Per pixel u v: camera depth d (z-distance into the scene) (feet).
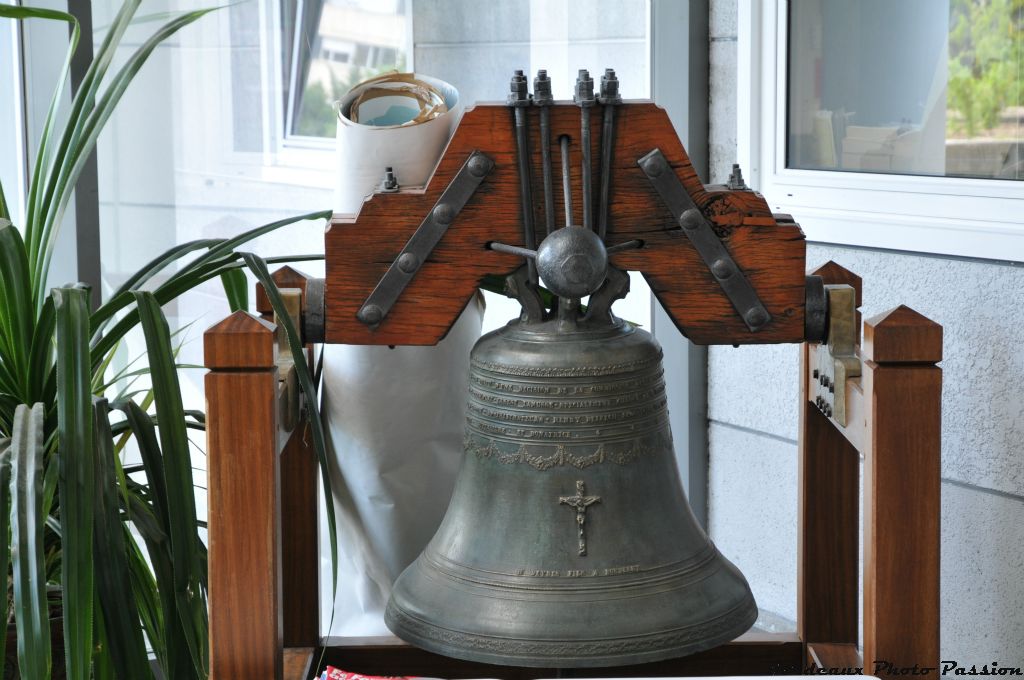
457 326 5.37
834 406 4.19
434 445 5.43
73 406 3.76
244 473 3.84
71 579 3.61
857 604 5.05
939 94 5.71
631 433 4.01
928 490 3.89
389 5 6.59
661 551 4.05
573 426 3.95
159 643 4.77
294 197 6.63
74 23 4.65
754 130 6.39
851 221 5.99
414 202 4.08
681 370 6.93
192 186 6.39
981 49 5.51
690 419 6.93
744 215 4.08
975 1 5.51
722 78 6.59
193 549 3.94
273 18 6.39
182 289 4.56
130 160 6.23
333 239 4.10
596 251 3.75
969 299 5.57
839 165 6.17
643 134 4.01
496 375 4.02
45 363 4.52
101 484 4.24
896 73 5.87
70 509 3.67
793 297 4.15
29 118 5.77
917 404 3.86
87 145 4.62
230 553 3.86
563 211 4.05
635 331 4.15
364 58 6.61
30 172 5.82
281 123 6.51
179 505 3.90
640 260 4.08
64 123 5.62
